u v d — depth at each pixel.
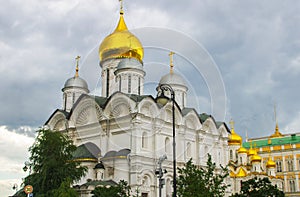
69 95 73.88
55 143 46.62
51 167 44.94
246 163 89.75
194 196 30.03
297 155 101.50
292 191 99.62
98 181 52.03
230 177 77.56
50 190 43.19
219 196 32.03
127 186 48.81
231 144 92.19
